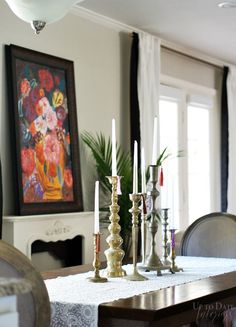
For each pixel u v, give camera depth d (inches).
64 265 187.0
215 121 287.0
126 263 125.3
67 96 190.2
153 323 75.2
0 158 161.3
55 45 189.3
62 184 184.4
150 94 223.6
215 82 285.3
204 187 280.1
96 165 199.5
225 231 138.9
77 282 97.5
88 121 202.7
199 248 140.7
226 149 283.0
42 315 57.2
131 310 75.5
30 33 179.8
